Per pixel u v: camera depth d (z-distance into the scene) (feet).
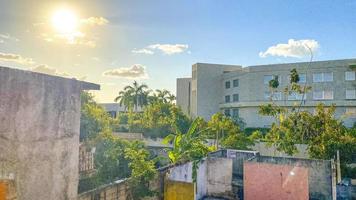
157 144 105.91
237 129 89.66
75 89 22.63
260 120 134.82
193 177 51.60
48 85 20.20
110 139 44.37
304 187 50.26
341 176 68.64
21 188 18.28
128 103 152.87
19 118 18.17
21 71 18.31
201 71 158.81
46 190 20.06
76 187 22.85
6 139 17.40
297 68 128.26
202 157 54.90
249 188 54.24
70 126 22.22
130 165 38.83
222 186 57.88
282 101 129.59
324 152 70.44
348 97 118.42
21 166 18.30
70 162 22.21
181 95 185.78
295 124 83.46
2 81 17.19
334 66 121.29
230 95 152.05
